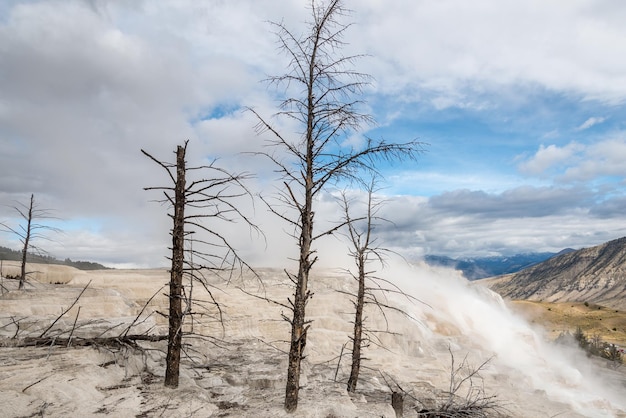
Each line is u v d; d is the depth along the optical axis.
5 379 9.76
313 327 32.03
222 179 10.29
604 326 171.62
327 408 11.45
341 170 10.84
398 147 10.37
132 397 10.43
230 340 24.11
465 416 13.95
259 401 11.98
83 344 13.30
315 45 10.73
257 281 39.69
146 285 33.59
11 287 26.73
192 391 11.45
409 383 22.67
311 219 11.16
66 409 9.01
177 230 11.09
